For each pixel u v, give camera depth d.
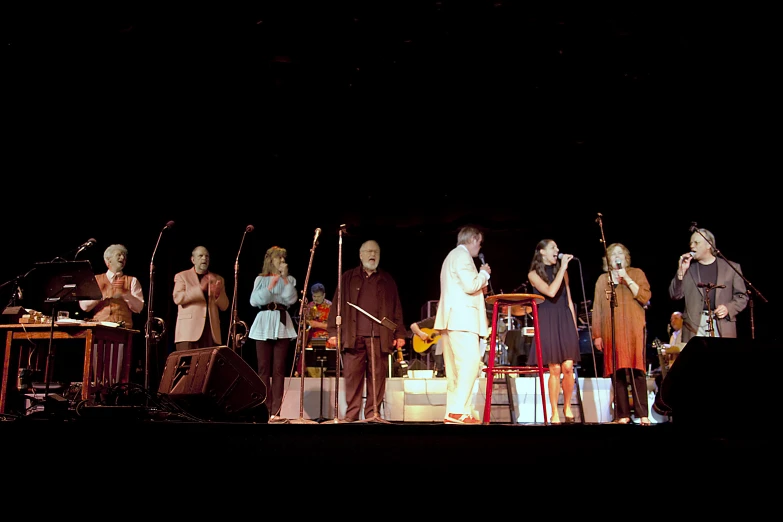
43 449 2.77
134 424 2.79
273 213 7.96
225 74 6.42
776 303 6.83
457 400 4.39
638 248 8.09
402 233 8.23
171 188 7.34
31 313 4.50
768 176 6.84
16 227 6.33
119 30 5.80
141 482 2.76
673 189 7.43
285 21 5.96
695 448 2.64
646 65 6.31
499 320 6.96
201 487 2.74
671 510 2.62
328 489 2.70
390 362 7.13
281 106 6.90
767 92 6.31
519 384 5.84
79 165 6.68
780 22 5.73
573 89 6.67
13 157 6.29
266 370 5.45
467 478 2.69
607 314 5.33
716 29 5.91
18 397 4.62
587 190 7.74
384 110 7.02
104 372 4.77
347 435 2.72
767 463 2.59
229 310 8.00
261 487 2.72
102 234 6.95
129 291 5.41
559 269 5.05
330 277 8.55
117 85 6.30
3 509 2.74
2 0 5.41
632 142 7.17
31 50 5.79
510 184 7.82
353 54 6.30
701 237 5.10
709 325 4.89
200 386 3.92
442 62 6.44
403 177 7.79
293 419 5.51
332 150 7.48
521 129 7.23
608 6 5.85
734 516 2.59
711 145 6.95
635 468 2.66
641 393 5.18
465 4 5.89
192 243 7.71
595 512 2.65
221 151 7.28
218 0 5.74
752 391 2.72
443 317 4.55
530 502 2.67
